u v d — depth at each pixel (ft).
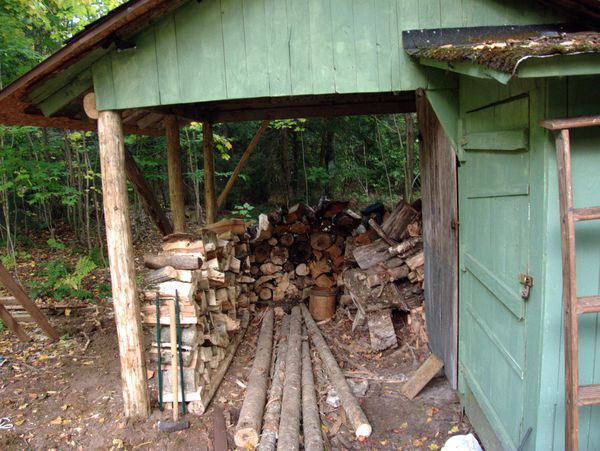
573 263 6.09
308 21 10.46
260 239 21.61
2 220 33.06
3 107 11.84
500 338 8.91
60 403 13.51
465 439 10.01
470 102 9.98
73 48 10.00
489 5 10.21
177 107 17.35
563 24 10.09
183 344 12.56
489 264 9.32
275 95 10.67
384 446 10.85
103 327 19.65
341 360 15.71
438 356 14.16
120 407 13.15
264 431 11.02
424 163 15.33
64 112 13.94
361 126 39.65
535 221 7.11
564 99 6.57
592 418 7.25
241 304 19.85
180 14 10.64
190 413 12.60
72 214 37.24
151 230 38.58
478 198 9.96
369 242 18.62
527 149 7.30
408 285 17.07
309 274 22.24
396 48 10.40
